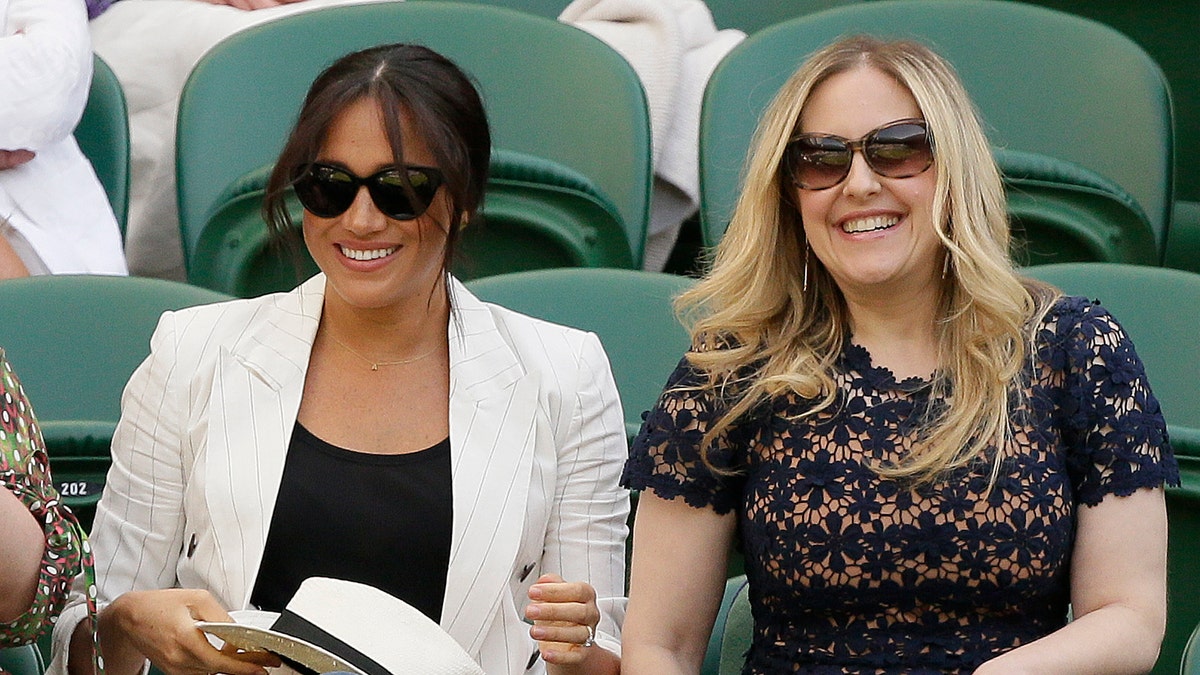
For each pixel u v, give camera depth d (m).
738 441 10.22
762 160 10.25
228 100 16.17
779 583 9.85
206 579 10.28
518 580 10.59
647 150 16.03
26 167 15.92
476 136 10.56
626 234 15.84
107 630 10.04
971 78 16.73
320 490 10.29
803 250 10.41
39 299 12.75
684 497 10.28
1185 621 12.31
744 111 16.14
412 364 10.79
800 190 10.05
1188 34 20.17
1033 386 9.91
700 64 18.70
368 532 10.23
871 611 9.70
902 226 9.97
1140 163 16.42
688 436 10.27
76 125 16.80
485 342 10.84
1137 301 13.01
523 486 10.48
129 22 19.36
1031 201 16.34
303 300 10.84
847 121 9.95
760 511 9.91
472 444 10.49
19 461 9.53
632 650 10.10
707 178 15.91
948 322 10.09
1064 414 9.90
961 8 16.91
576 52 16.39
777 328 10.41
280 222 10.76
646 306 13.07
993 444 9.69
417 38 16.50
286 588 10.24
